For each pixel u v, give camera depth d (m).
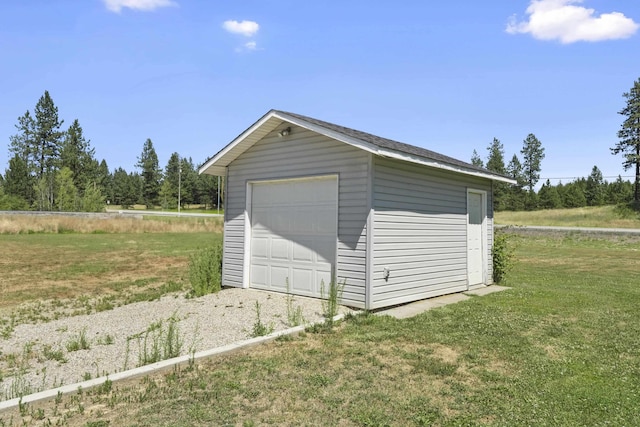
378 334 5.50
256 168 8.80
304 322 6.11
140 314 7.19
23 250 18.58
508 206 61.56
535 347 4.96
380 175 7.08
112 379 3.88
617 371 4.19
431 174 8.33
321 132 7.16
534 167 66.31
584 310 7.02
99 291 9.88
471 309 7.09
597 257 18.20
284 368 4.25
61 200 50.59
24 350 5.28
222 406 3.35
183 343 5.32
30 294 9.48
